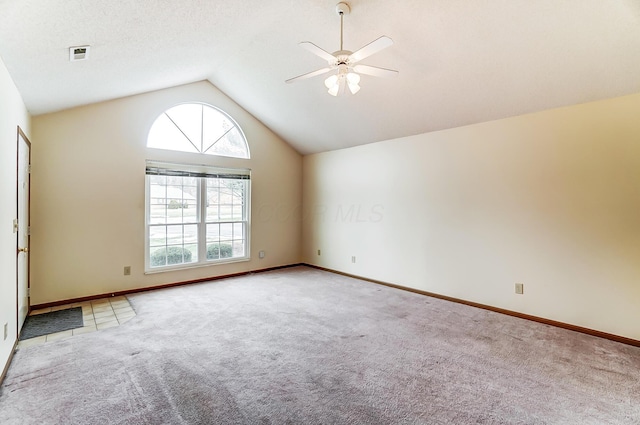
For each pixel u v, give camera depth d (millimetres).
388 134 4590
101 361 2400
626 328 2809
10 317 2441
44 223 3607
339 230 5543
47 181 3621
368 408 1877
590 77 2717
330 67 2551
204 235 4988
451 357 2514
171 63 3512
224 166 5137
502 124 3553
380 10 2693
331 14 2883
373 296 4184
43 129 3598
